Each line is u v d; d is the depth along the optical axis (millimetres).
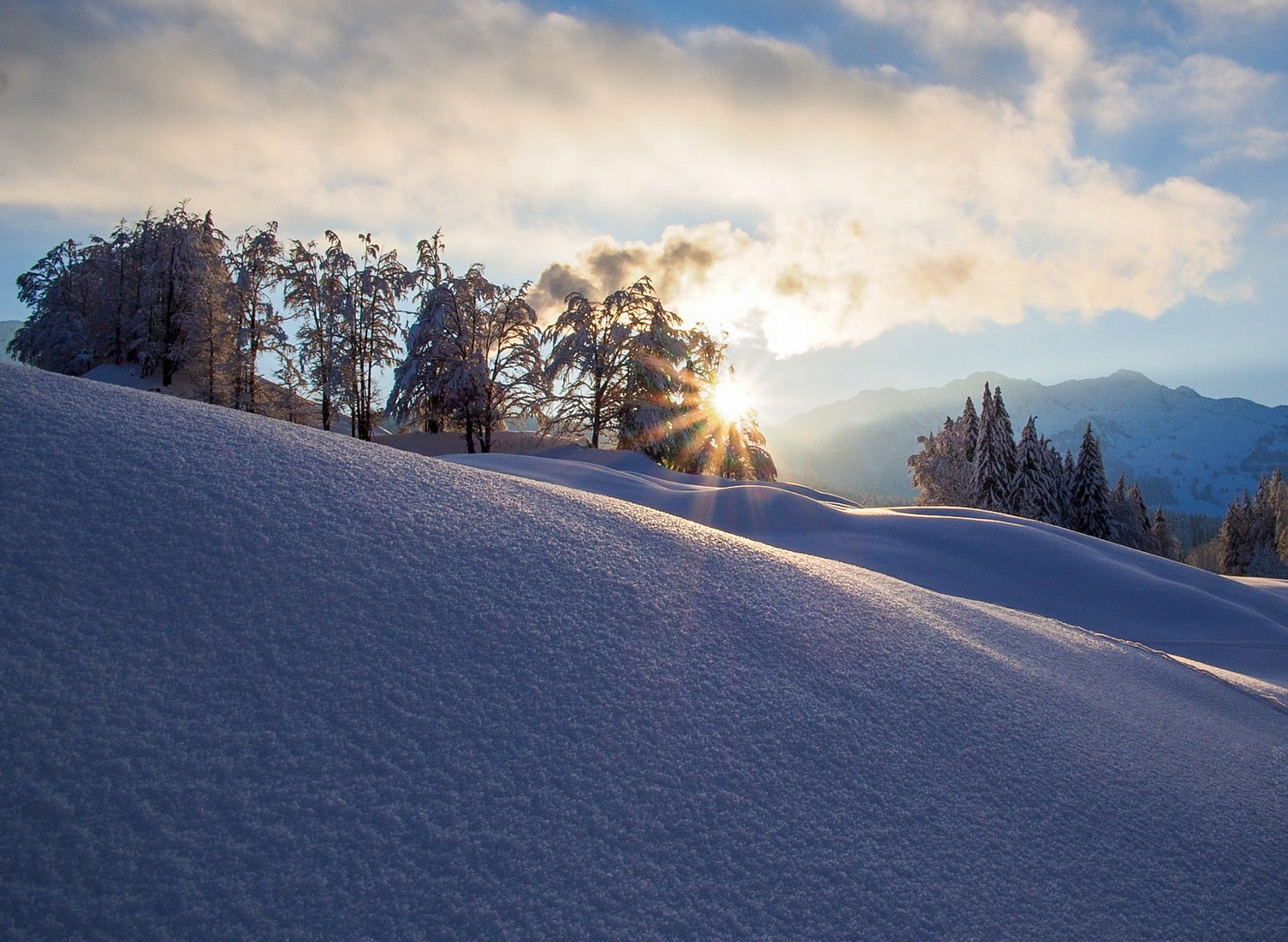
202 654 2615
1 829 1930
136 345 39688
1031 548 15633
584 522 4508
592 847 2299
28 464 3221
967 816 2828
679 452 30188
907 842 2619
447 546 3693
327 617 2957
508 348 32500
